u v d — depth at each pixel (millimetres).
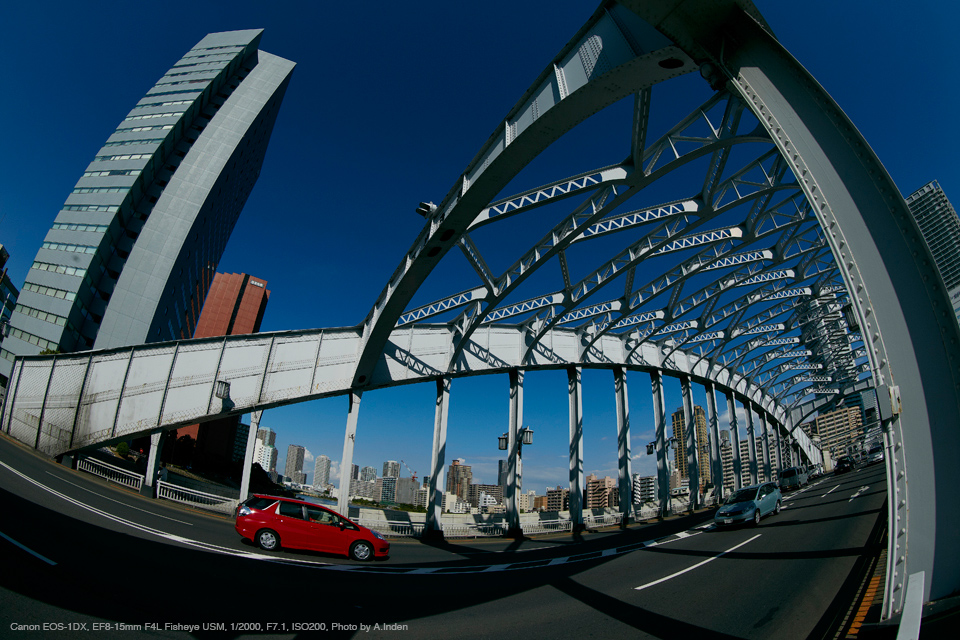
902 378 4121
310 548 11297
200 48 67000
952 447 3707
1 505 9828
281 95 71375
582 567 11461
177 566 7918
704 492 38094
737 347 37281
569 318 25609
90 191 51312
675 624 6484
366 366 22156
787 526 14742
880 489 20031
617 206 15188
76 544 8133
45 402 22188
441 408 24078
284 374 22172
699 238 19984
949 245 95375
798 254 24172
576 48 11312
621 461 28562
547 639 5957
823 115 5070
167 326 56312
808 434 76500
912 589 3598
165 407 20922
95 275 48562
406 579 9438
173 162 56594
